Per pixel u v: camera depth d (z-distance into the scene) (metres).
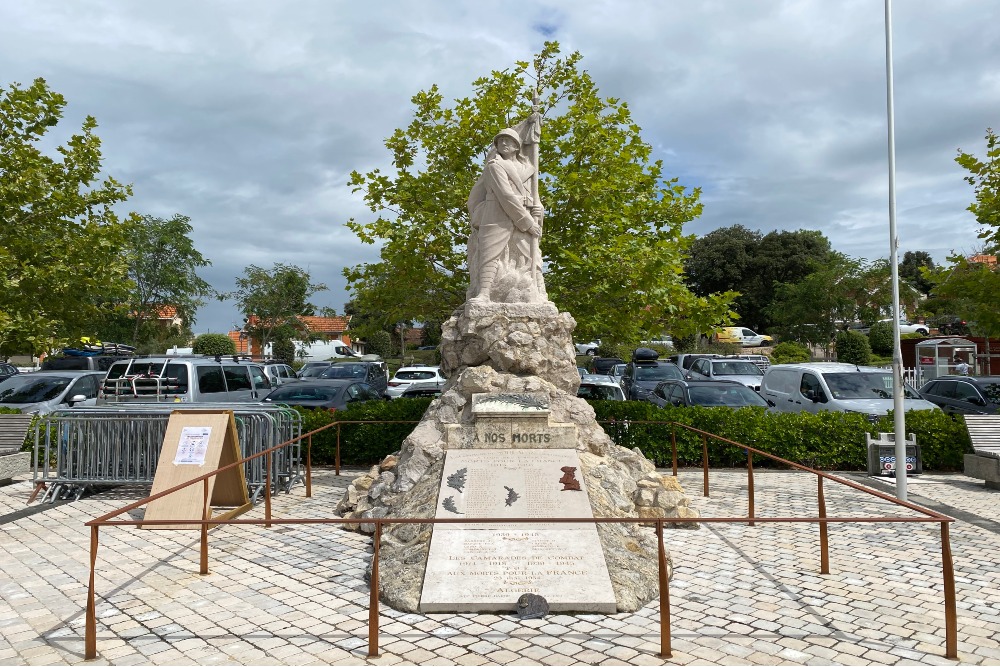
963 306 27.08
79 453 9.74
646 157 12.90
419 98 13.05
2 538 7.74
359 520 4.77
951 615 4.61
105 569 6.53
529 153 8.87
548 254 12.55
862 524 8.24
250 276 36.03
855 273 39.81
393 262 12.52
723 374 20.33
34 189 12.66
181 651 4.68
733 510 8.91
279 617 5.28
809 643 4.81
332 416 12.46
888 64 9.80
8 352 12.82
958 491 10.33
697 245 55.28
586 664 4.45
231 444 8.91
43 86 13.19
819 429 12.08
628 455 8.31
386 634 4.93
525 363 7.96
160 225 32.44
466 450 7.16
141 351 33.91
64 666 4.46
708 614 5.32
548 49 12.85
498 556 5.78
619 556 5.96
